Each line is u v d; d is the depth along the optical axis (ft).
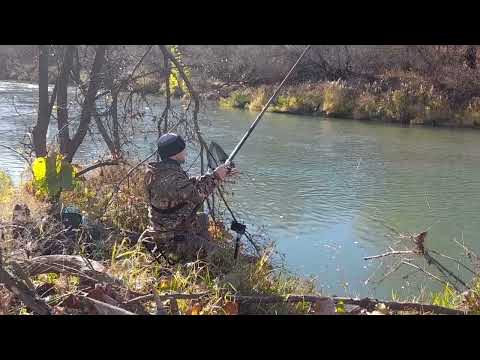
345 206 28.02
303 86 73.15
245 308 11.46
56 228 13.91
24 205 14.65
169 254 13.07
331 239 23.08
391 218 26.23
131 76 20.52
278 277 14.89
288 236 23.20
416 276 19.17
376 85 71.77
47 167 14.67
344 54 78.07
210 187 13.38
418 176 35.06
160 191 12.89
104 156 23.22
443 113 62.59
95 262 11.05
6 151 32.48
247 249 17.79
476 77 66.80
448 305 13.57
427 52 73.97
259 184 31.94
